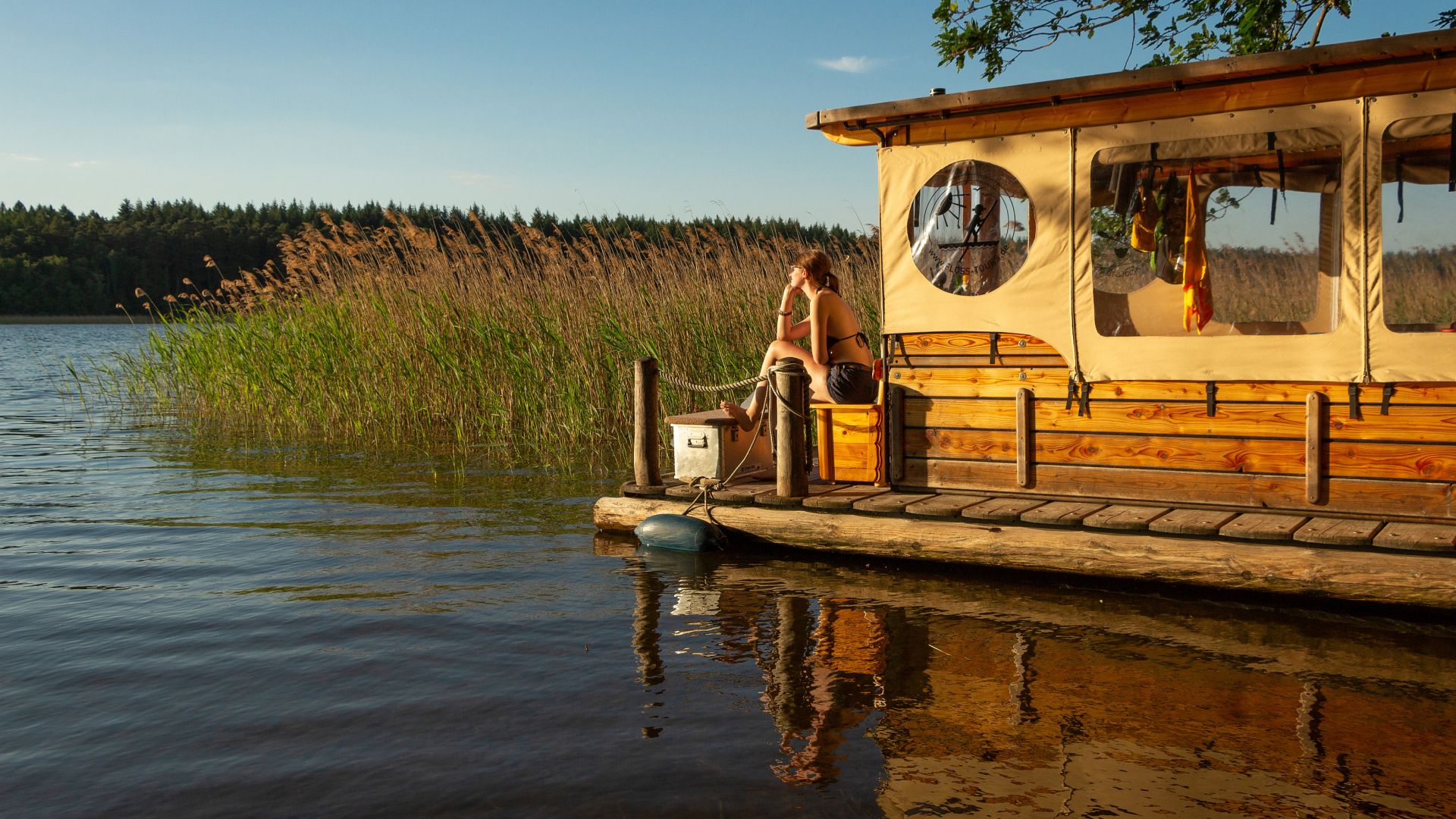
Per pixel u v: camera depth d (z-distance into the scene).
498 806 3.05
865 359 6.96
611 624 4.88
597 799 3.09
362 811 3.02
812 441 8.70
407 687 4.06
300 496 8.33
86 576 5.93
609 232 12.06
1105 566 5.41
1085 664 4.28
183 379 15.34
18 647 4.63
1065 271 5.88
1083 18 10.64
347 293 13.08
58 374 22.59
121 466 10.05
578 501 8.00
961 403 6.28
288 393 12.54
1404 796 3.06
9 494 8.59
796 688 4.02
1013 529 5.67
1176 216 5.71
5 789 3.22
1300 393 5.39
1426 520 5.12
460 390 11.86
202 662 4.39
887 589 5.48
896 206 6.32
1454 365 5.00
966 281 6.18
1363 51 4.84
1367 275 5.16
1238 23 9.87
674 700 3.89
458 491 8.47
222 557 6.33
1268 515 5.41
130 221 61.00
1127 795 3.08
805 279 7.04
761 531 6.36
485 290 12.38
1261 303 5.56
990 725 3.63
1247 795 3.07
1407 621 4.81
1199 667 4.24
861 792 3.11
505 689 4.03
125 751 3.49
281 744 3.53
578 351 11.05
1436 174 5.03
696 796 3.09
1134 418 5.79
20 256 56.66
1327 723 3.64
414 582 5.68
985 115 5.98
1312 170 5.37
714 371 10.62
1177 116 5.52
